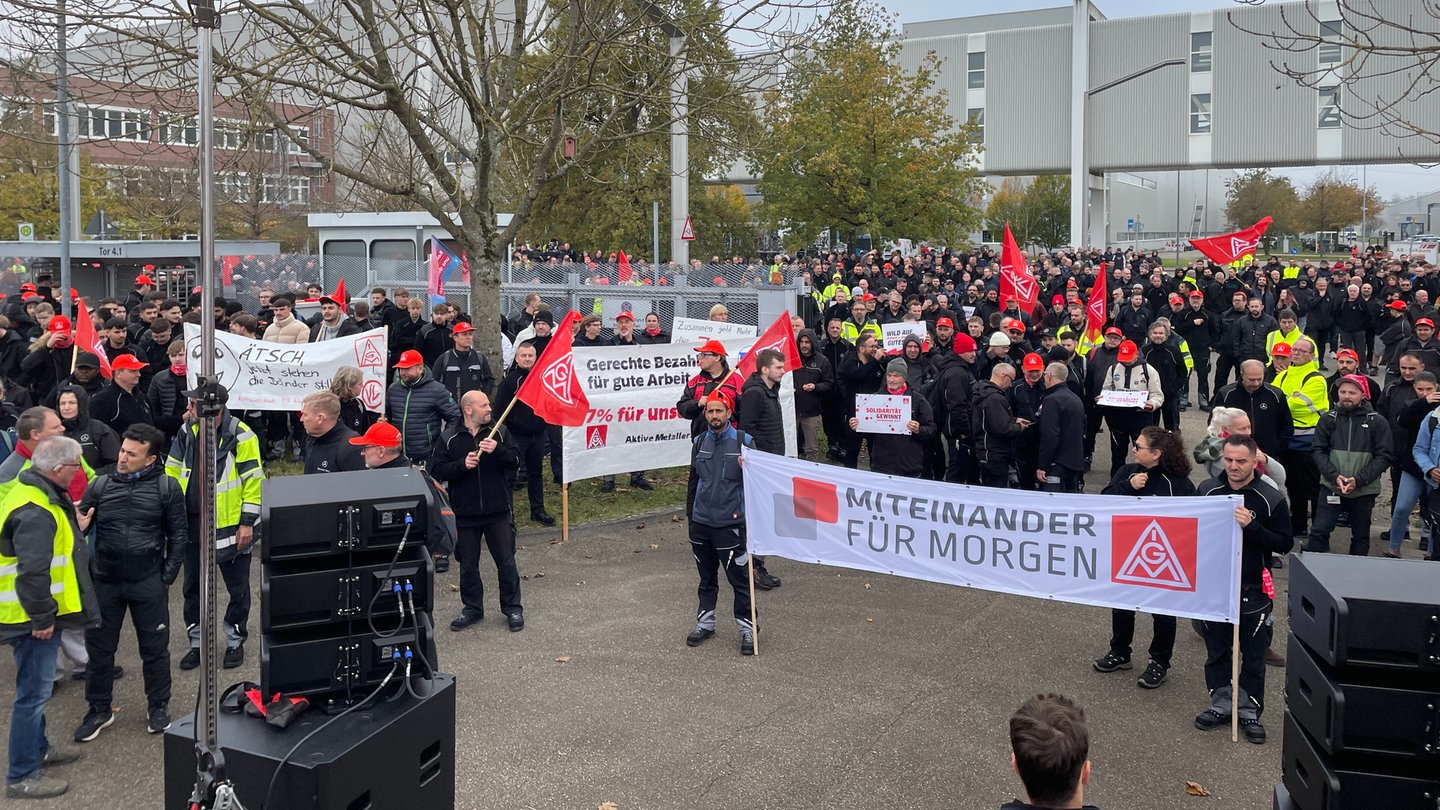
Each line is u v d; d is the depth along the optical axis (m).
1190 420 17.64
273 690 4.73
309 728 4.61
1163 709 7.16
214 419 4.36
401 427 10.70
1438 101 42.81
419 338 14.02
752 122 15.34
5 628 5.82
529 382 9.86
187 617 7.77
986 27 68.19
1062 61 50.91
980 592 9.66
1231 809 5.83
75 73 12.32
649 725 6.82
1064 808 3.44
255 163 13.44
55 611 5.91
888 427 11.07
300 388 11.94
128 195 28.50
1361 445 9.81
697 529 8.20
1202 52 48.00
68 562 6.08
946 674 7.70
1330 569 4.41
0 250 23.53
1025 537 7.74
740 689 7.40
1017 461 11.93
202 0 4.32
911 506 8.15
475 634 8.47
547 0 13.71
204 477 4.34
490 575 10.04
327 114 18.45
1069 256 33.97
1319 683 4.22
